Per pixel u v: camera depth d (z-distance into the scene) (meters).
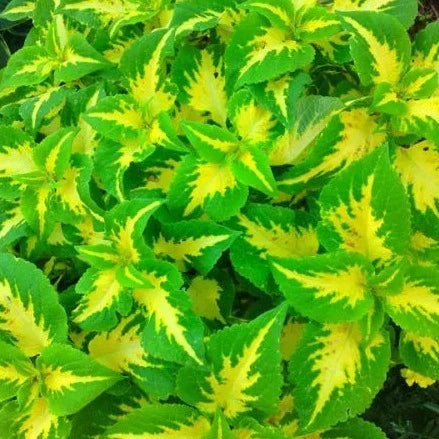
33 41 0.73
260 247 0.56
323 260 0.52
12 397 0.57
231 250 0.56
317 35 0.58
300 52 0.57
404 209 0.52
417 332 0.52
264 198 0.60
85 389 0.54
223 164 0.57
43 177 0.61
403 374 0.62
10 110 0.68
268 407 0.53
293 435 0.55
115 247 0.56
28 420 0.55
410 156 0.58
